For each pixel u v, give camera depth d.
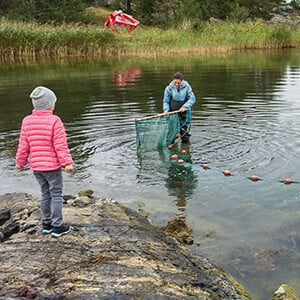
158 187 5.91
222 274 3.79
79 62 24.08
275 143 7.64
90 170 6.59
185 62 23.56
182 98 8.03
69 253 3.84
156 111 10.35
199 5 45.38
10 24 26.38
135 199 5.53
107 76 17.69
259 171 6.37
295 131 8.35
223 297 3.43
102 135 8.41
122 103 11.52
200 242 4.43
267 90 13.35
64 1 43.38
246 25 36.91
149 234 4.37
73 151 7.45
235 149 7.39
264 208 5.18
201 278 3.65
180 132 7.92
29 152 4.07
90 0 53.38
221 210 5.16
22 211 4.94
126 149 7.56
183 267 3.78
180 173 6.41
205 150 7.41
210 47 31.16
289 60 24.53
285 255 4.15
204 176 6.26
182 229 4.62
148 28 41.56
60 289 3.29
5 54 25.30
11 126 9.28
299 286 3.68
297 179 6.04
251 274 3.87
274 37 35.16
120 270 3.58
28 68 21.03
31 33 25.88
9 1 42.59
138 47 29.25
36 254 3.83
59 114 10.31
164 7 46.19
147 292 3.28
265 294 3.60
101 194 5.69
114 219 4.62
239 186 5.86
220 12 52.44
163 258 3.88
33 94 3.93
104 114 10.18
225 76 17.20
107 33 28.34
